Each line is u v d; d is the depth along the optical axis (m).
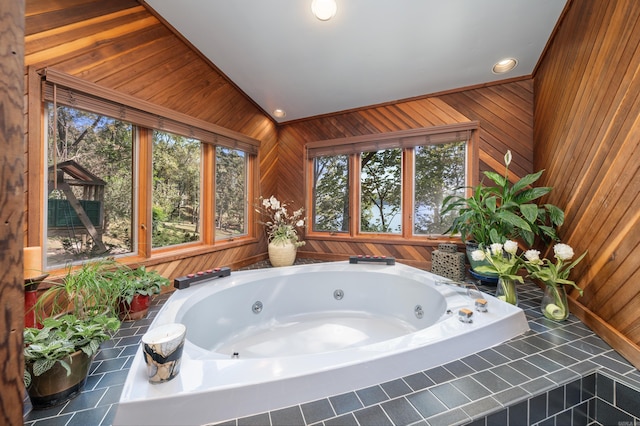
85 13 1.37
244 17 1.68
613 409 0.87
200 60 2.06
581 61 1.37
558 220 1.53
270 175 3.04
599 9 1.21
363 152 2.79
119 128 1.62
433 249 2.44
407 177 2.57
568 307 1.38
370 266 2.18
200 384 0.75
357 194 2.83
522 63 1.98
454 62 2.03
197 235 2.20
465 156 2.33
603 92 1.18
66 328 0.89
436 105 2.42
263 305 1.96
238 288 1.82
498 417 0.73
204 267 2.18
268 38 1.86
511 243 1.50
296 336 1.85
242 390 0.73
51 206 1.33
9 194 0.44
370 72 2.21
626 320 1.01
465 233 2.06
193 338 1.44
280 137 3.18
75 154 1.42
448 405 0.74
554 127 1.68
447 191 2.41
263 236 2.94
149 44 1.69
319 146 2.95
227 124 2.39
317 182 3.05
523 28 1.69
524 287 1.89
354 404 0.75
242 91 2.52
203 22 1.73
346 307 2.14
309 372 0.80
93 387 0.85
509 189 1.87
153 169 1.82
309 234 3.06
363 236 2.80
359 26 1.74
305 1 1.58
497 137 2.19
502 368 0.92
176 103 1.89
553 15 1.58
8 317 0.44
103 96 1.44
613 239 1.10
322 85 2.41
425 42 1.86
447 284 1.68
